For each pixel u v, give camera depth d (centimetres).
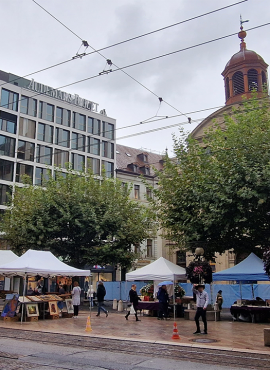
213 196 1784
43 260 1770
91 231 2727
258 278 1759
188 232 1961
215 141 2109
